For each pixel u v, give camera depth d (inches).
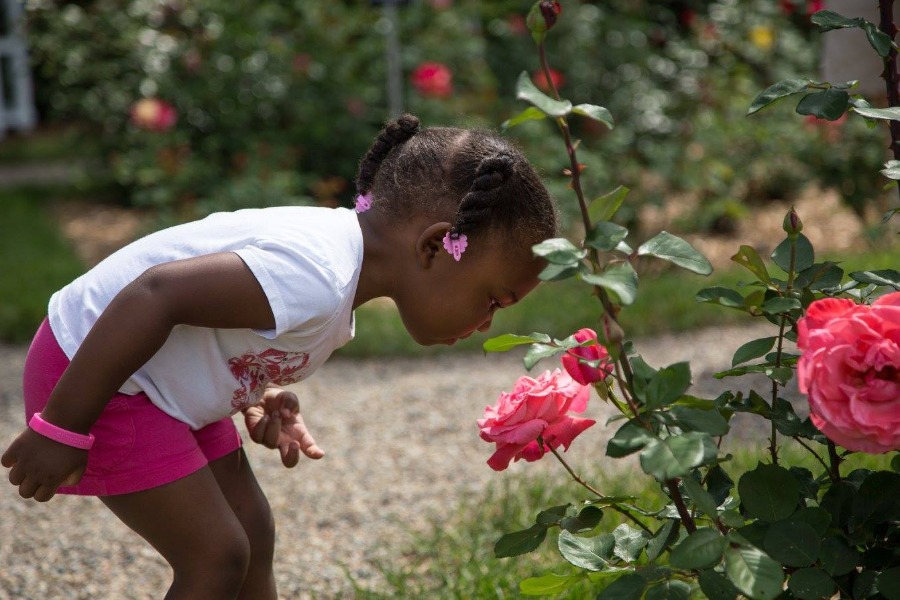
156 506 119.0
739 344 306.3
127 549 198.1
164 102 478.6
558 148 422.0
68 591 181.6
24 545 200.7
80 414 107.8
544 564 169.2
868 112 98.0
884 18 109.6
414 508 209.5
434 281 123.8
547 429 107.3
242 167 449.7
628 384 90.4
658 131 462.9
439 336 128.7
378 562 183.3
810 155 427.5
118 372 107.9
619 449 85.0
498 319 332.8
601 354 98.3
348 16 480.7
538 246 87.1
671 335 322.7
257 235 119.6
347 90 468.1
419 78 429.4
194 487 119.6
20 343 347.9
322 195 445.1
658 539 105.0
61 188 607.8
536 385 106.9
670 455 81.7
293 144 465.7
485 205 117.6
